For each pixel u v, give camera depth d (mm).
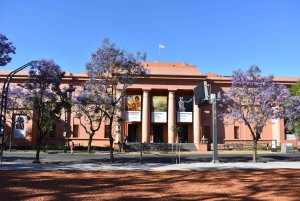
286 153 40281
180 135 50562
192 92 50938
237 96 26500
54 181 13750
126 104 49594
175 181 14203
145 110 48344
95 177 15406
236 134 50719
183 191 11508
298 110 26344
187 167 20953
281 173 17453
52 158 30344
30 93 29391
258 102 26078
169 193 11078
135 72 24969
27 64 24406
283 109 26719
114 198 10062
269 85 26156
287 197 10406
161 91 51156
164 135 50875
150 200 9789
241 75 26422
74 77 48438
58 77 26078
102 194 10766
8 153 37281
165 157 33000
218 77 50719
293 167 20969
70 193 10898
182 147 46594
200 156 34812
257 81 26344
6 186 12133
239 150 45469
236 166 21656
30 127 46062
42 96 25594
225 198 10180
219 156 34312
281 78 50500
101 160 28188
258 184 13305
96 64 24312
